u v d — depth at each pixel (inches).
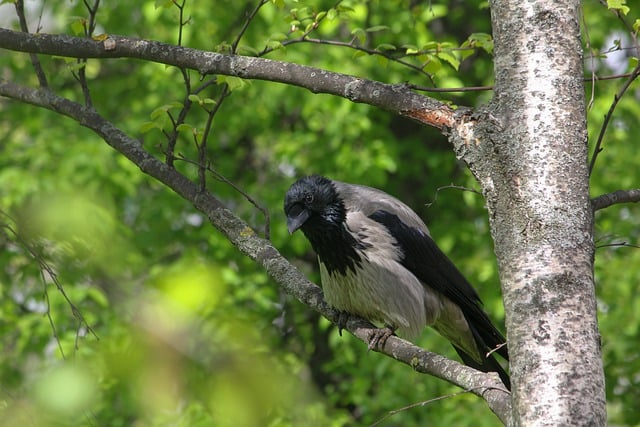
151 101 840.3
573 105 219.0
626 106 784.3
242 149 944.3
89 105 355.6
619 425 800.9
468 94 890.7
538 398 195.8
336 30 839.7
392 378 761.6
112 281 285.9
